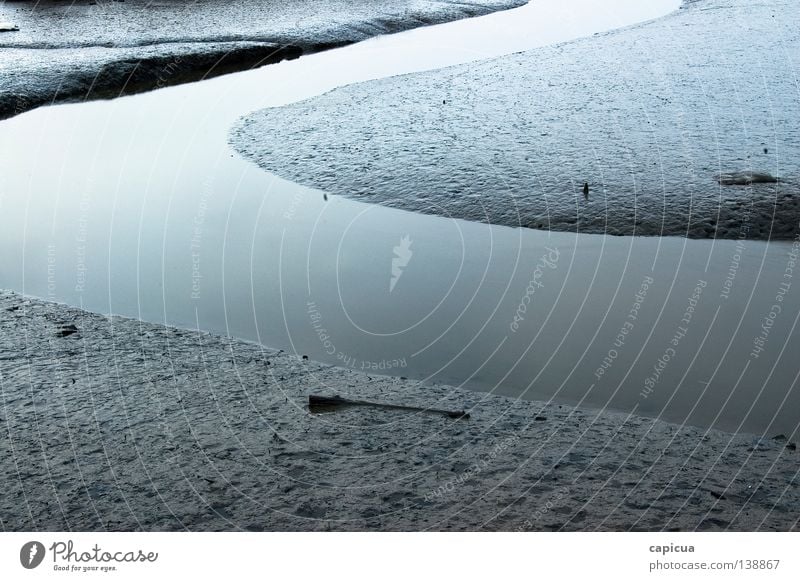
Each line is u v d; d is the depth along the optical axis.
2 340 5.27
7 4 18.45
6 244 6.99
